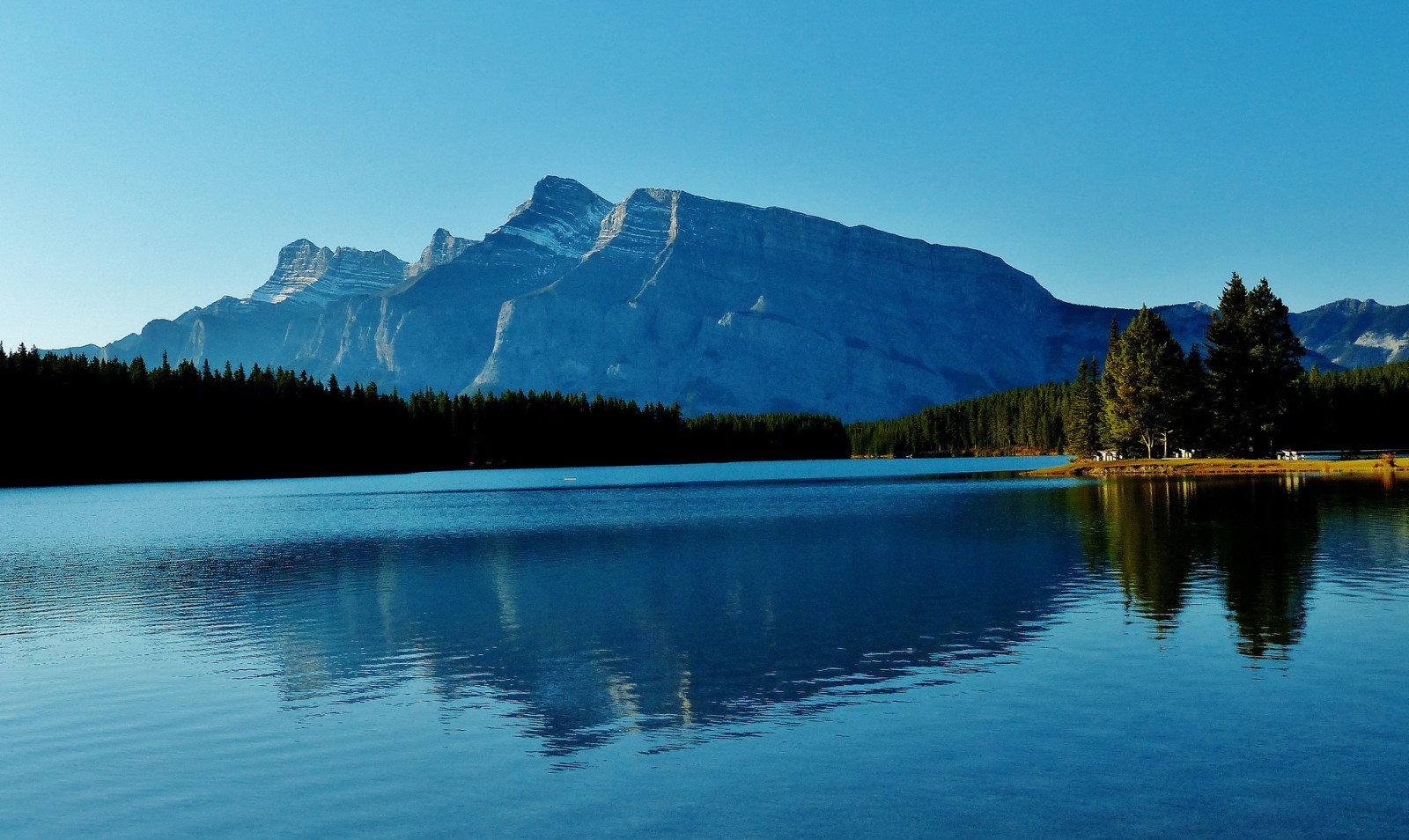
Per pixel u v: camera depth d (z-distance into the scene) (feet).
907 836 52.65
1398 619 100.17
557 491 449.48
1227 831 52.29
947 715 72.59
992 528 206.69
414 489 510.17
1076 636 96.73
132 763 67.21
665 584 140.56
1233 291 423.23
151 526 276.82
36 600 140.26
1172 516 215.92
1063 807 55.72
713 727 71.51
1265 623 99.50
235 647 103.65
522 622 113.60
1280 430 418.51
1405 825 52.60
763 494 390.21
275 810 58.65
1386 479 326.03
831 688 81.00
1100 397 552.41
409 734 71.92
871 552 171.94
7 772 65.98
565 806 57.98
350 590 142.61
